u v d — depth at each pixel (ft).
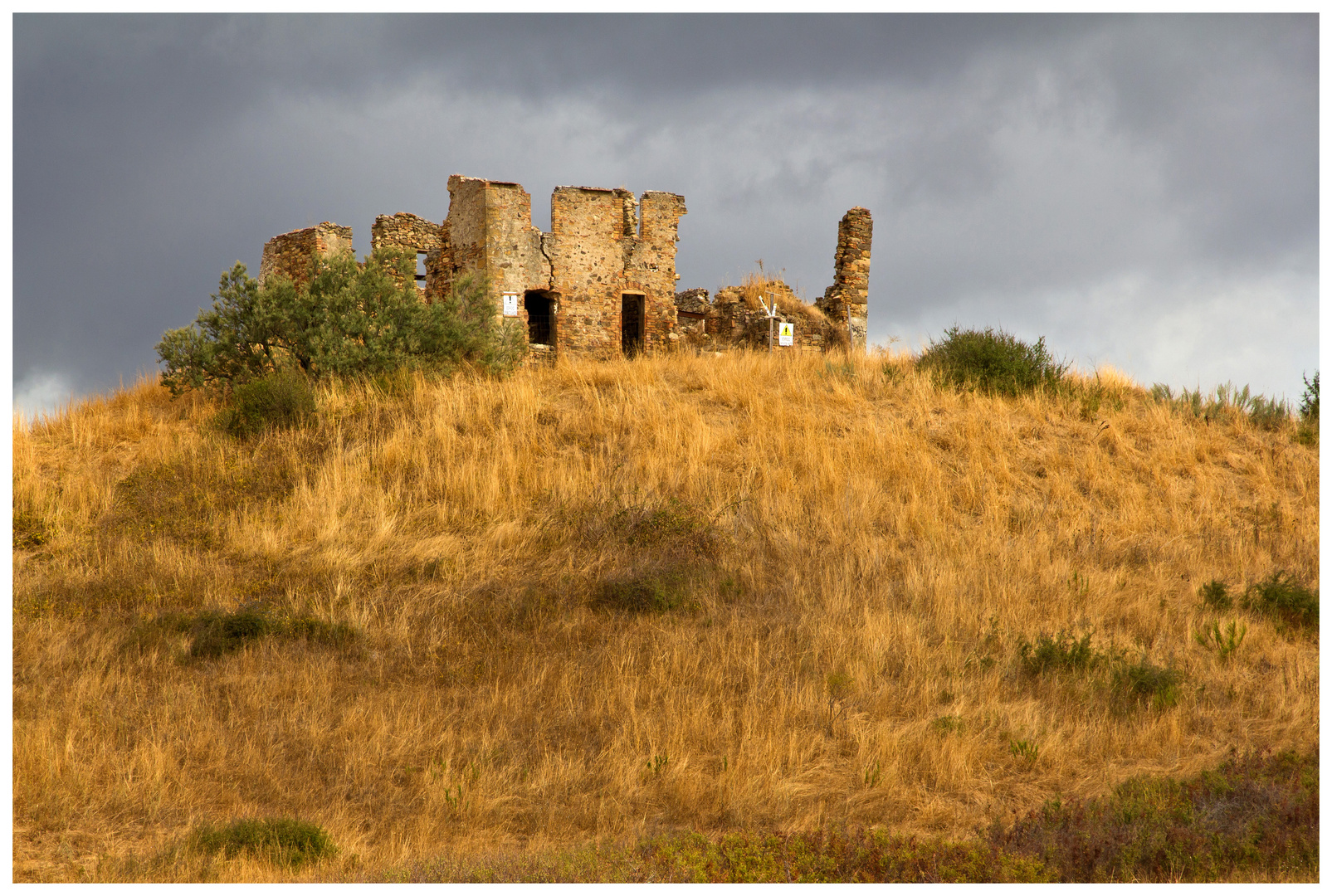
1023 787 28.17
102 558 44.24
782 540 47.01
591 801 27.27
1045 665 35.63
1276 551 51.26
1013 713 32.19
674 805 27.07
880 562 45.19
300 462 53.26
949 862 22.24
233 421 57.41
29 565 42.86
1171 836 23.17
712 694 33.42
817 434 59.06
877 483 53.78
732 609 40.55
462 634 38.83
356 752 29.53
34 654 35.35
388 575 43.52
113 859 23.73
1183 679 34.86
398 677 35.27
